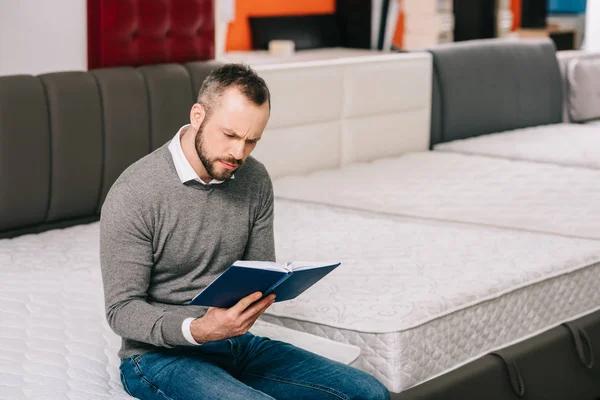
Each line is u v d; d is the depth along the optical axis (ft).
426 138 16.39
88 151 11.34
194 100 12.50
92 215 11.73
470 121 16.78
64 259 9.93
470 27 24.97
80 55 12.08
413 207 11.91
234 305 5.98
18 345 7.53
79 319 8.23
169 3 12.42
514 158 15.16
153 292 6.58
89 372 7.08
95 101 11.37
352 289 8.68
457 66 16.49
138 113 11.81
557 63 18.42
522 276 9.03
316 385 6.39
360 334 7.83
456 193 12.60
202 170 6.41
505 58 17.35
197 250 6.53
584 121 18.79
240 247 6.76
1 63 11.51
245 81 6.13
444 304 8.20
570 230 10.75
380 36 25.20
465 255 9.81
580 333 9.30
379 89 15.31
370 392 6.35
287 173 14.19
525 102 17.70
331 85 14.53
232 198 6.65
